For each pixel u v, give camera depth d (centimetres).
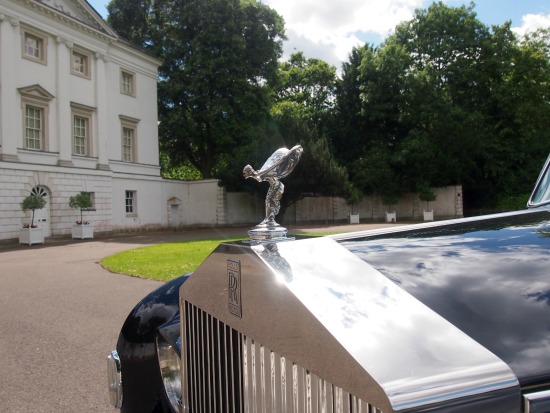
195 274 145
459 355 76
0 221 2086
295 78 4441
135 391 191
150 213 2998
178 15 3394
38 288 867
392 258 125
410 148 3697
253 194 3198
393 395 69
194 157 3738
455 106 3747
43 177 2292
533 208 206
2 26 2130
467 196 4106
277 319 101
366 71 3819
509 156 3731
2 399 363
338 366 82
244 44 3278
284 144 3036
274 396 104
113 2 3547
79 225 2306
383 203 3959
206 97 3309
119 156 2822
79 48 2545
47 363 444
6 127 2138
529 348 79
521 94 3641
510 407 70
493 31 3850
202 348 142
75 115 2523
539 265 110
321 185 3112
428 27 3928
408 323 86
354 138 3966
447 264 117
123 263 1125
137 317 204
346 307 92
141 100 3003
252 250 113
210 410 137
